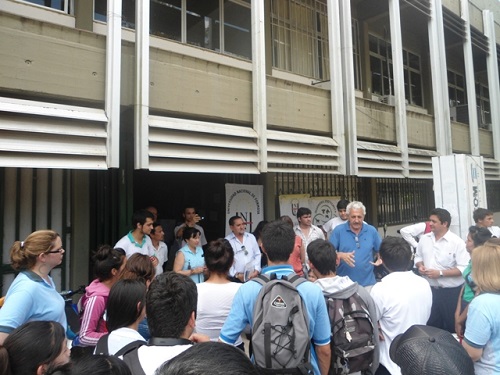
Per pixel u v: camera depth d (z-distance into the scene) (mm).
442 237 4090
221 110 4965
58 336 1652
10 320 2061
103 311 2572
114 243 4977
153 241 4449
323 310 2162
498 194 13828
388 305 2537
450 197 5594
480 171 5785
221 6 6191
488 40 10805
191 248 4184
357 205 4035
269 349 1905
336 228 4203
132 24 5109
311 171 5801
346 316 2324
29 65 3529
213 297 2590
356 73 8539
